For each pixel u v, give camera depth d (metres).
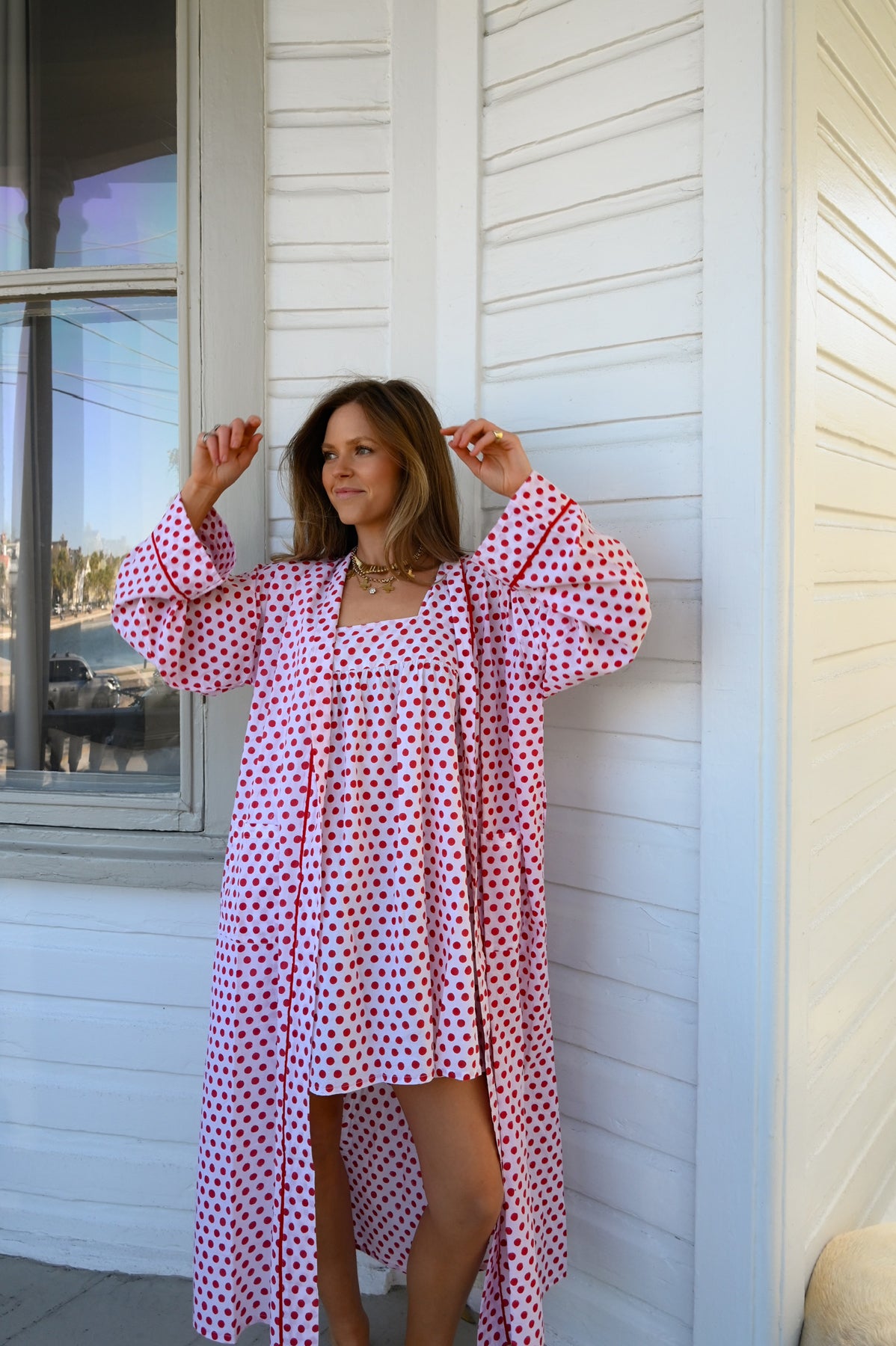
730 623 1.51
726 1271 1.54
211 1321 1.56
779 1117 1.50
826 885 1.66
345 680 1.47
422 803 1.45
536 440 1.77
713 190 1.51
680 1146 1.62
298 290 1.92
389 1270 1.93
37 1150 2.03
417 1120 1.47
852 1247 1.64
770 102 1.45
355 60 1.90
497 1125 1.47
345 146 1.90
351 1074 1.42
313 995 1.42
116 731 2.02
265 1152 1.54
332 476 1.57
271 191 1.92
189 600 1.62
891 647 1.96
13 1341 1.76
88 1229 2.02
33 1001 2.04
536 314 1.76
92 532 2.01
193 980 1.99
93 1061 2.02
